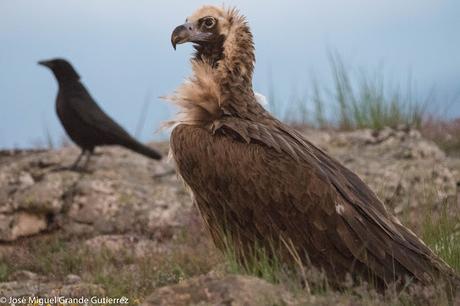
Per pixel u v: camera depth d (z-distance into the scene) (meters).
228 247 12.00
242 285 10.24
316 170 11.66
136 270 16.02
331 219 11.41
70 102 24.17
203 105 12.52
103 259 17.47
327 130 26.94
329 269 11.37
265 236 11.73
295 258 11.29
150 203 20.69
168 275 15.18
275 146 11.86
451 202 17.27
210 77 12.62
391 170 20.67
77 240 19.34
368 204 11.73
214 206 12.16
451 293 10.80
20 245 19.53
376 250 11.22
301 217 11.52
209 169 12.01
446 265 11.52
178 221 20.09
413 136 24.92
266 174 11.70
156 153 24.39
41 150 27.64
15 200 20.75
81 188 21.03
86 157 24.44
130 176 22.58
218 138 12.12
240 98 12.62
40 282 16.20
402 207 18.38
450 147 25.97
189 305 10.12
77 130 23.75
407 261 11.16
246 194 11.78
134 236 19.47
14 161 24.52
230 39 13.01
